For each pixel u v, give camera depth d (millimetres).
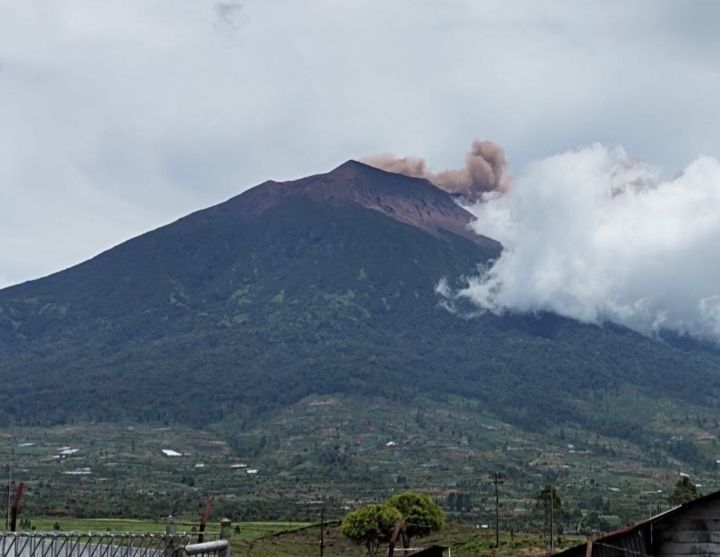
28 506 199250
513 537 147250
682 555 45219
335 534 156375
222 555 49844
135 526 154875
